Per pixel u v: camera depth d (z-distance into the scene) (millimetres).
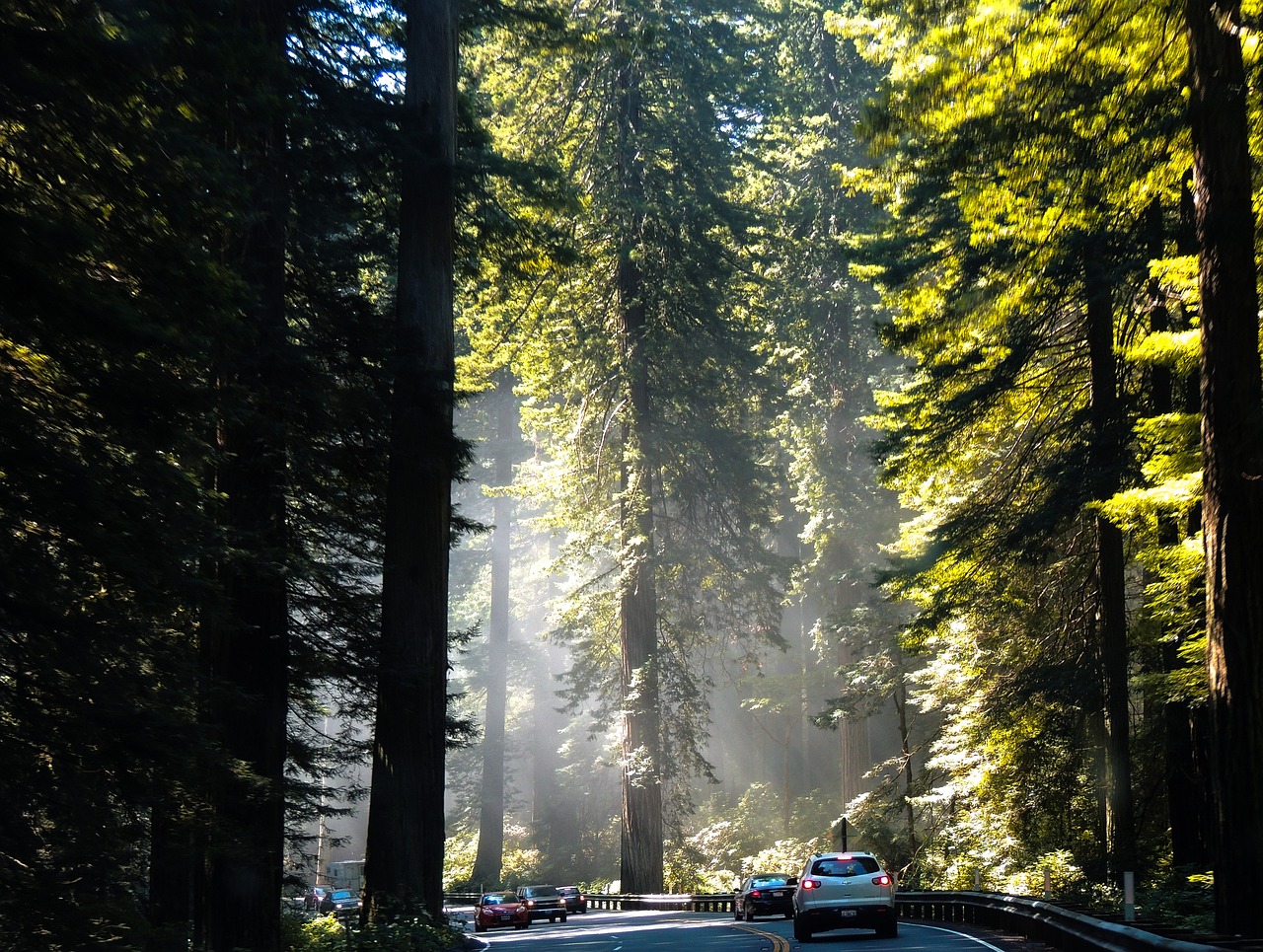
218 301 13641
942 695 35375
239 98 15180
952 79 15031
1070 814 30969
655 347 43156
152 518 13000
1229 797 13797
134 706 12109
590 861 65625
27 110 12445
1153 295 24125
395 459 21156
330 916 29656
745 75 44312
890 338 22188
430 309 21719
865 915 23406
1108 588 26484
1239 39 14312
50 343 11891
